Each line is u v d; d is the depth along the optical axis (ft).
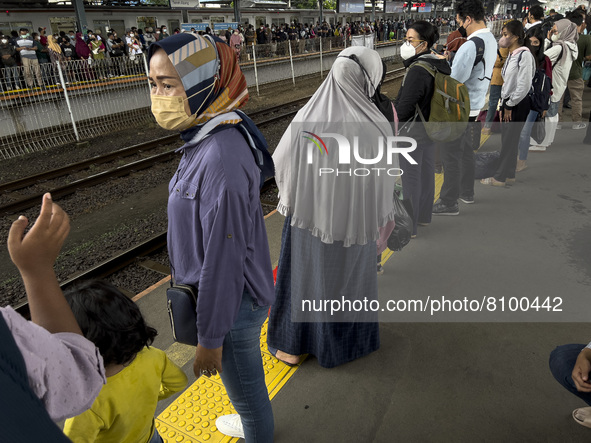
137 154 28.37
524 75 12.98
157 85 4.49
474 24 13.71
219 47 4.61
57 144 33.01
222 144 4.50
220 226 4.41
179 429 6.98
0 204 20.57
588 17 28.76
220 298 4.57
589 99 31.14
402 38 106.22
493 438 6.59
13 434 1.61
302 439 6.69
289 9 101.40
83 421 4.37
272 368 8.10
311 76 68.49
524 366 7.85
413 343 8.45
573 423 6.77
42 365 2.30
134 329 4.45
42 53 40.47
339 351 7.93
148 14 70.64
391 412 7.10
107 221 18.11
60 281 13.07
